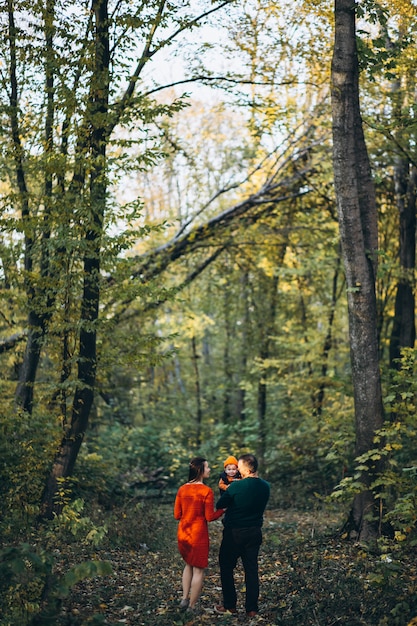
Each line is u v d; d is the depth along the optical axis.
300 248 20.77
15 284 12.14
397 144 14.27
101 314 12.20
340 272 20.19
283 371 22.11
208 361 34.84
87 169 10.52
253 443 21.06
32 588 5.74
